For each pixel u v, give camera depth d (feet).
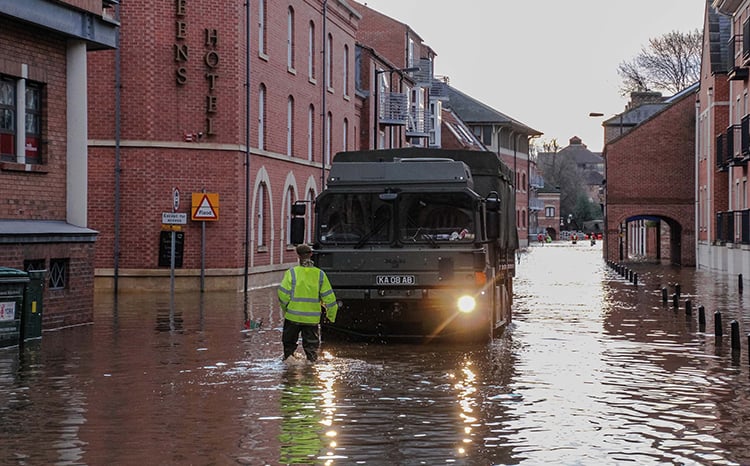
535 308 87.25
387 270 55.77
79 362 48.21
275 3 120.37
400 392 40.06
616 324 71.67
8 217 60.13
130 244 102.99
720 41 166.71
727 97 162.20
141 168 103.04
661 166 201.67
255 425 33.22
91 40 65.98
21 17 58.49
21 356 50.31
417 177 56.44
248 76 107.96
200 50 104.47
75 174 65.72
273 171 120.06
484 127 338.95
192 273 104.01
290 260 127.54
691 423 34.45
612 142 202.49
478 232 56.08
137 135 102.99
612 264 177.99
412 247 56.13
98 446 29.99
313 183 139.33
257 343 56.59
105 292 101.45
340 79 156.04
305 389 40.57
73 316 64.75
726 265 154.30
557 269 176.96
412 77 225.56
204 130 104.63
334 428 32.81
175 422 33.63
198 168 104.42
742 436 32.32
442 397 38.96
